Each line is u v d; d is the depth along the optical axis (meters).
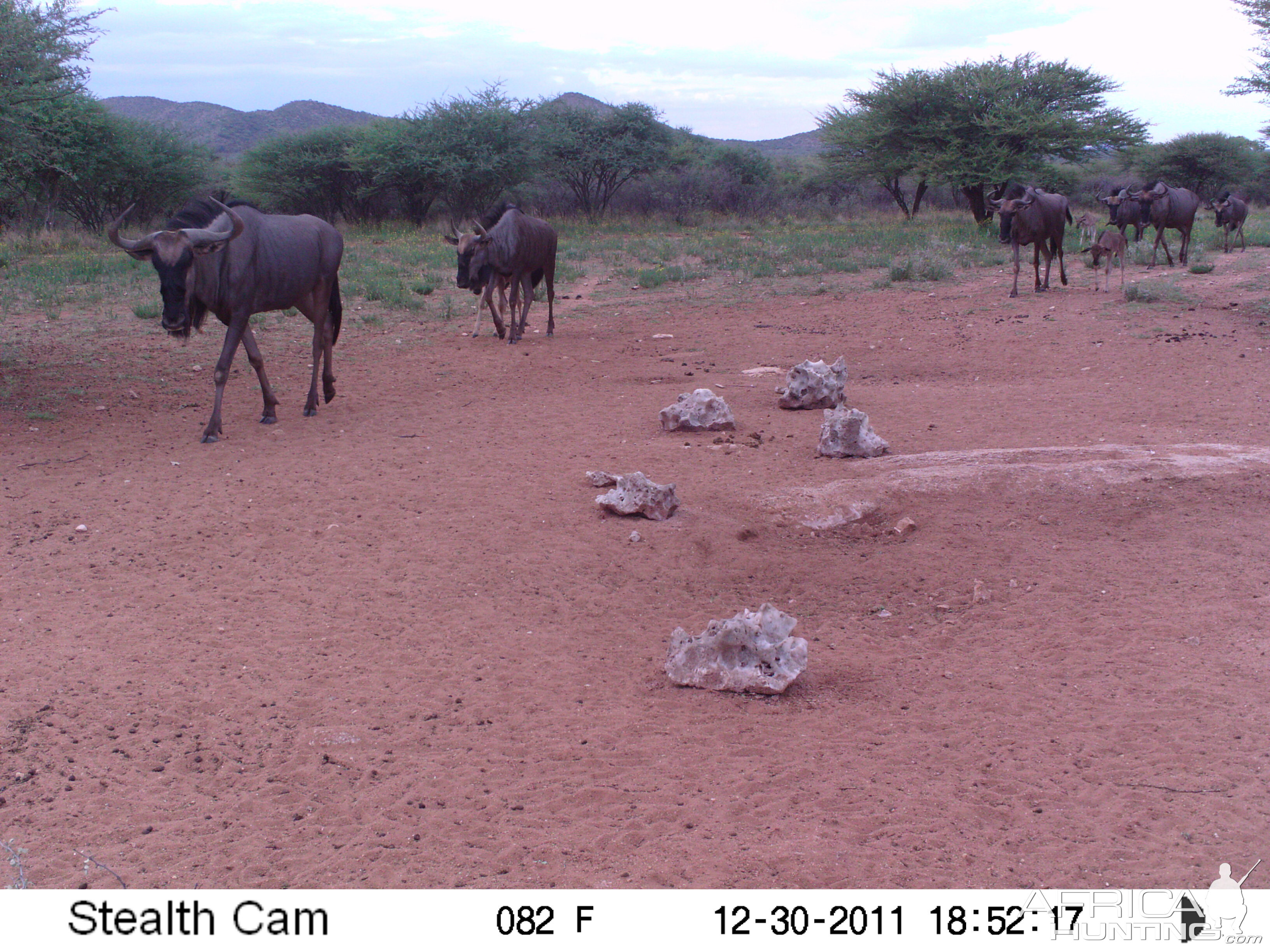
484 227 14.66
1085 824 3.89
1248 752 4.37
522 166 38.53
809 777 4.31
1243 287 18.34
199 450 9.23
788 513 7.61
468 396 11.74
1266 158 45.72
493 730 4.74
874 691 5.16
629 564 6.79
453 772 4.36
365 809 4.07
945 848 3.75
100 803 4.07
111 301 17.81
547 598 6.30
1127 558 6.80
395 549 6.97
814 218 40.81
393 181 37.72
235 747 4.55
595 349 14.80
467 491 8.16
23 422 10.17
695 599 6.36
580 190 43.19
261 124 114.12
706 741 4.66
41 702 4.85
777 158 65.94
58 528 7.22
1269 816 3.88
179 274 8.47
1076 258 23.33
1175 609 5.98
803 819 3.98
